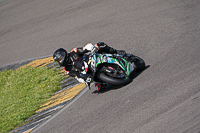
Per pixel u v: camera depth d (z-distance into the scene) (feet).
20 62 137.39
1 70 137.08
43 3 195.11
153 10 128.26
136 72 81.87
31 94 106.52
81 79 75.97
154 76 73.56
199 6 114.21
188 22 104.27
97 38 125.49
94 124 64.34
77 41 131.23
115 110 65.82
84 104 78.74
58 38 142.72
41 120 83.51
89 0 172.76
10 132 84.48
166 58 82.53
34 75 119.96
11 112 98.53
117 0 157.48
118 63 75.36
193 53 77.97
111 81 72.49
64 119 75.61
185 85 62.75
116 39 117.08
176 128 50.44
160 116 55.72
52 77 112.47
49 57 130.00
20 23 176.35
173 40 94.43
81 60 72.28
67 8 172.96
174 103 57.88
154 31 108.99
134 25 122.21
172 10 120.47
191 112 52.85
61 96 94.43
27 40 154.81
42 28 160.97
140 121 57.00
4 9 206.39
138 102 64.28
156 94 64.28
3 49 156.04
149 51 93.91
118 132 56.90
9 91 116.26
